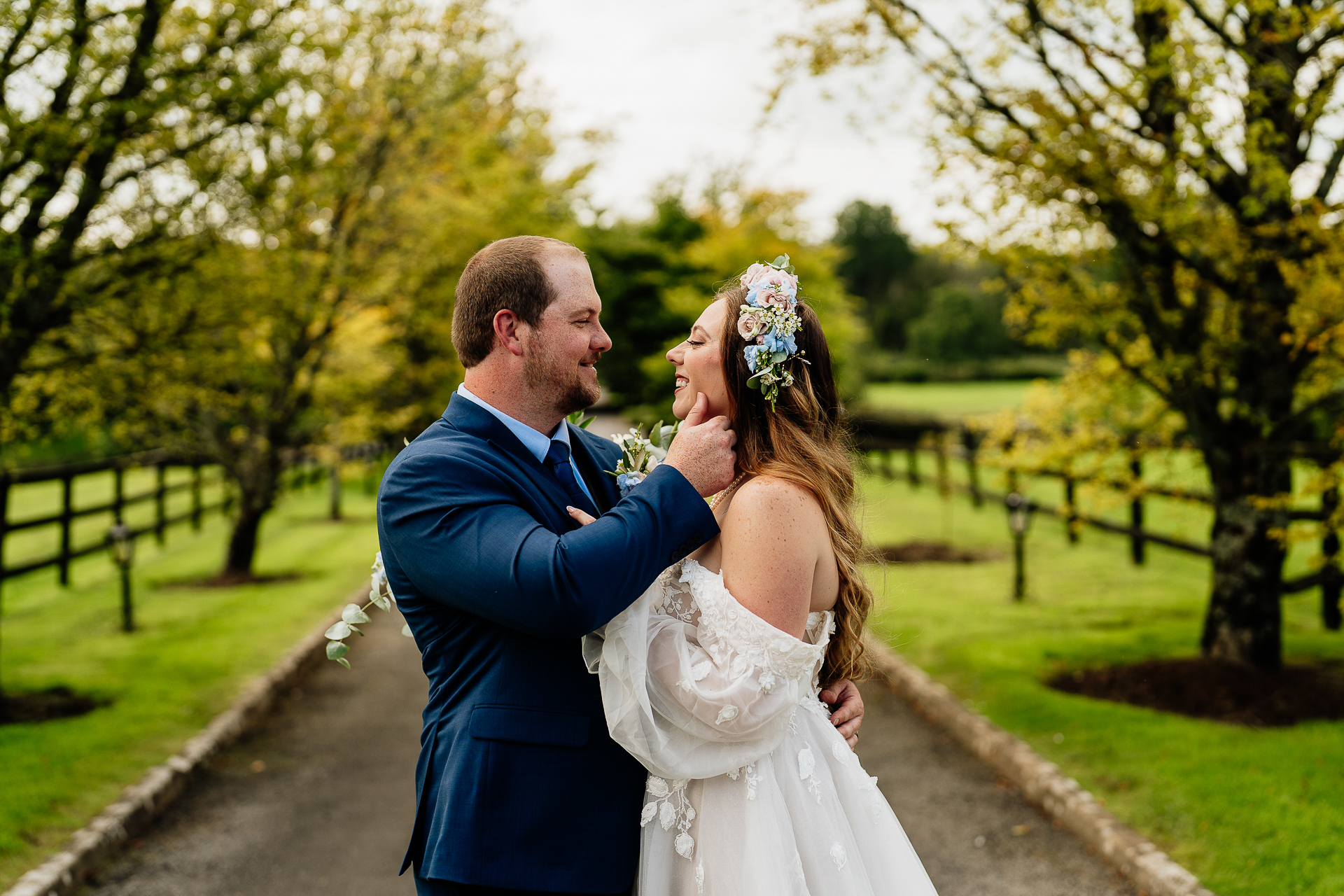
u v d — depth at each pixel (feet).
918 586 31.07
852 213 246.27
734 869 6.45
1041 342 21.27
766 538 6.40
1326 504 20.39
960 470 64.08
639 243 51.67
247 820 15.19
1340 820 12.27
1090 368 22.34
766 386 6.81
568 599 5.85
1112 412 22.75
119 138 17.72
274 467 35.83
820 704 7.43
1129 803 13.74
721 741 6.42
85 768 15.92
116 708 19.31
